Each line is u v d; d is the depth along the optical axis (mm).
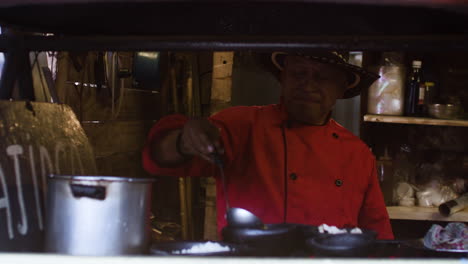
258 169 1991
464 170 3508
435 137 3527
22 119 1292
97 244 987
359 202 2094
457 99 3463
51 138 1371
